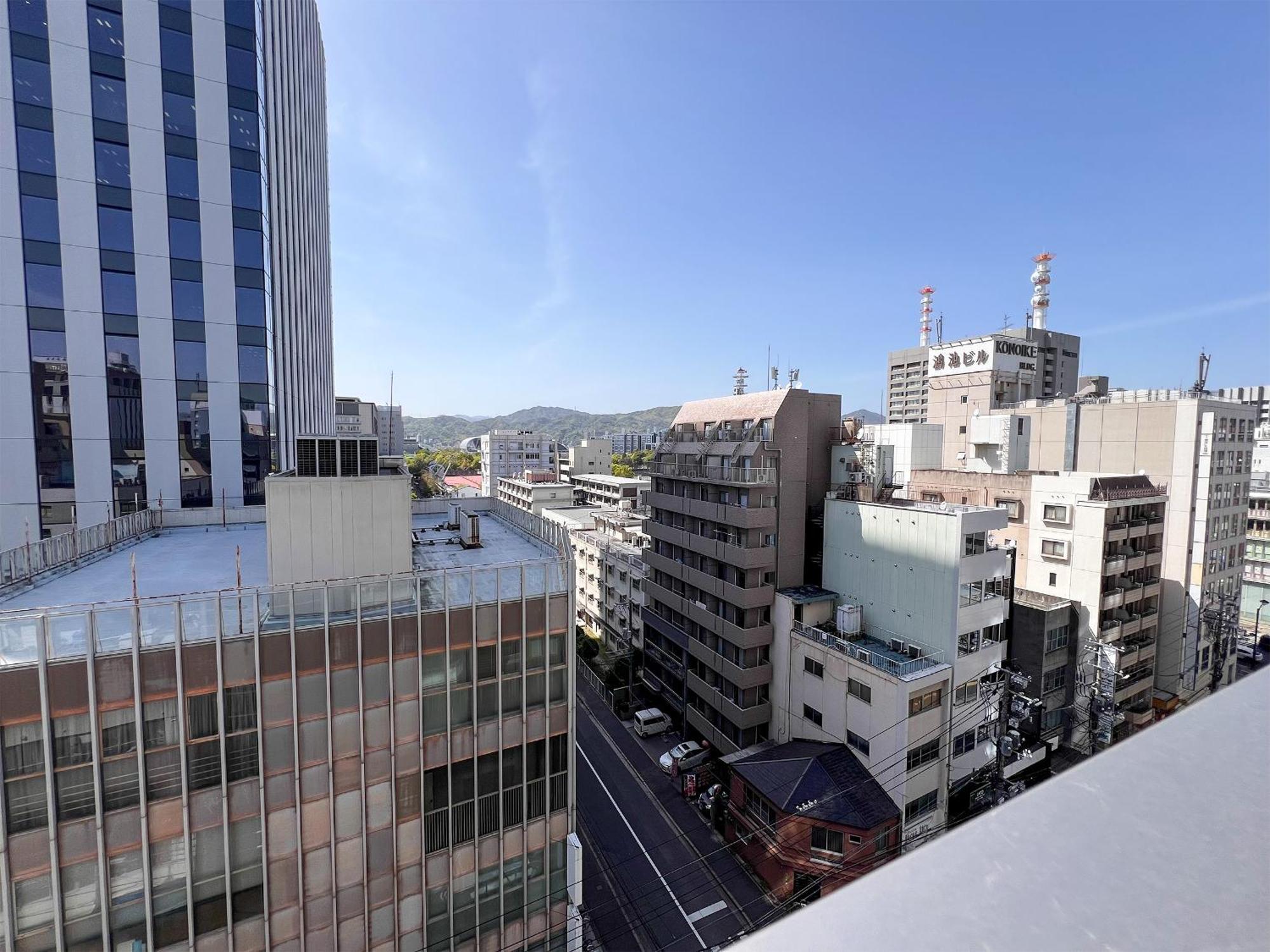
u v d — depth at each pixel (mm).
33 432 26016
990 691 28078
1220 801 1789
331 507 15883
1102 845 1590
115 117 27109
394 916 15125
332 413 64562
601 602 55719
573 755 17297
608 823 30547
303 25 44562
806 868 24484
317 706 14086
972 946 1249
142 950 12773
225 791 13305
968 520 26797
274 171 33688
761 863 26453
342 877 14547
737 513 33781
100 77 26797
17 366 25688
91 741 12281
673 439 43906
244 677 13391
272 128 33344
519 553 20922
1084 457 45781
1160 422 41875
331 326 64875
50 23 25875
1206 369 46344
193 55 28531
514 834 16562
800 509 34688
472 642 15664
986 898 1415
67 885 12250
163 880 12930
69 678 12094
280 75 35469
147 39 27609
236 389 29750
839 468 35250
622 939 23891
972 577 27062
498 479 106625
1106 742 33656
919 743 25828
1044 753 32719
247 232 29875
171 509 24328
